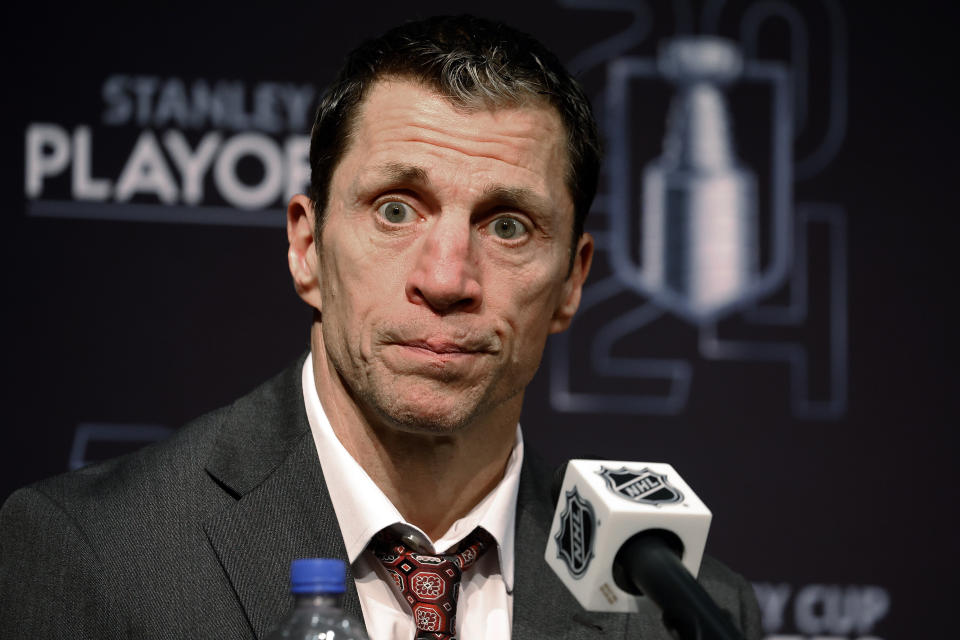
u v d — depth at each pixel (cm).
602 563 341
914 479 979
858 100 1012
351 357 440
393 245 433
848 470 973
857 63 1015
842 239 996
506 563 491
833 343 985
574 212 477
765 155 996
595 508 347
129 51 922
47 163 902
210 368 909
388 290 430
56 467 880
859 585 963
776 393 973
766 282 984
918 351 993
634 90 988
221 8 938
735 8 1007
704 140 990
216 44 935
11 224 893
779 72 1006
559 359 951
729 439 964
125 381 897
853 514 970
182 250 915
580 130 469
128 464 496
